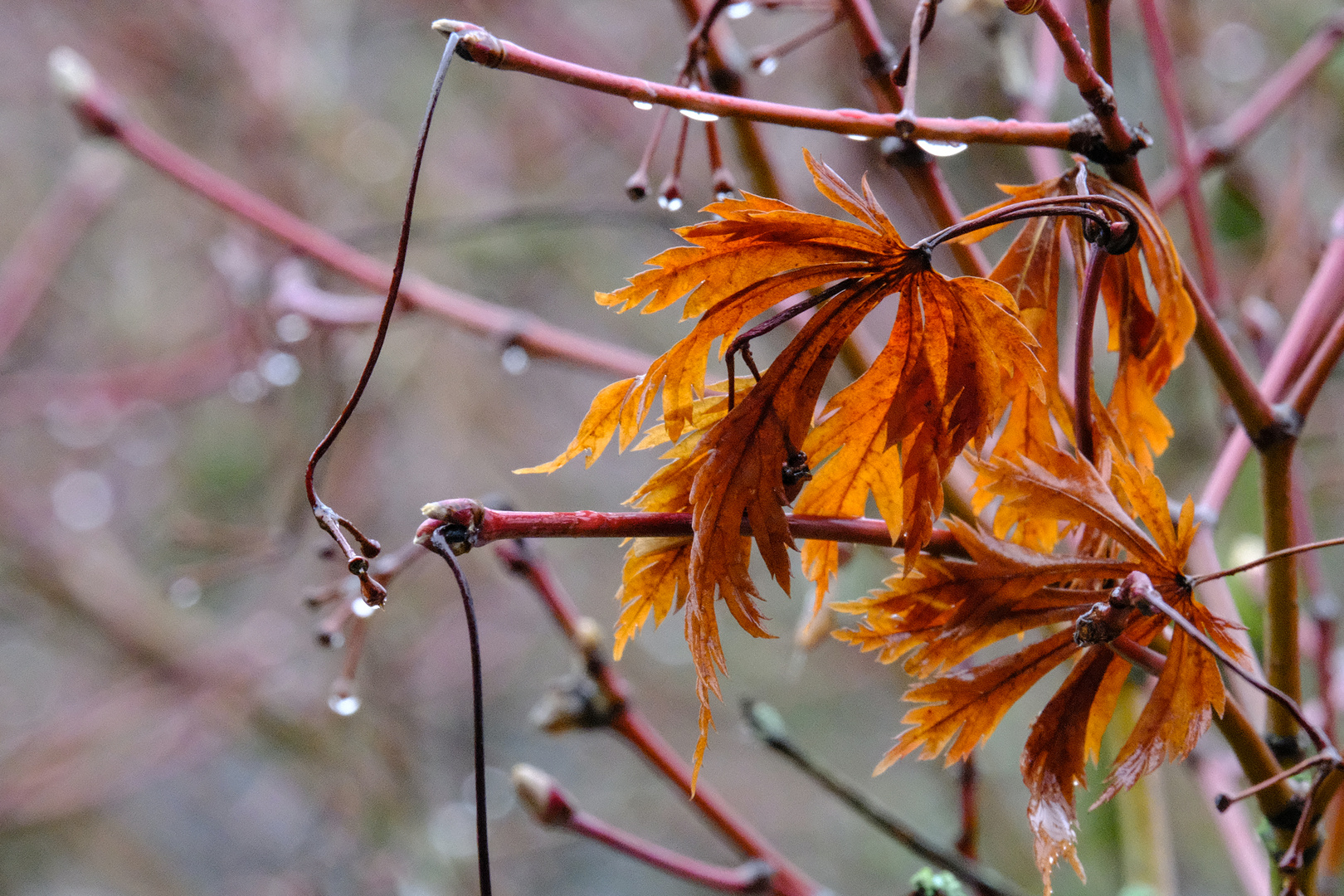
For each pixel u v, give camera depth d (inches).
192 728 66.1
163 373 59.7
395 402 66.2
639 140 52.8
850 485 17.7
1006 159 40.8
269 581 66.9
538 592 21.9
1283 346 21.0
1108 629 17.2
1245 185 36.2
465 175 67.4
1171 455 37.5
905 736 17.7
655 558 17.7
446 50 16.9
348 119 63.0
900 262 17.3
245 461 66.2
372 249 38.3
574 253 64.4
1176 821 52.4
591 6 66.8
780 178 21.1
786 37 59.4
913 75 17.6
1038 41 26.8
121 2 61.4
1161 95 23.7
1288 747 18.9
